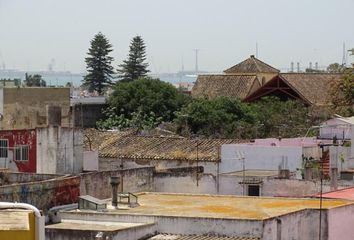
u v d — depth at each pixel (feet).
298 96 471.21
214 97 466.29
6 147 242.78
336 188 212.23
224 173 237.66
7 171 221.87
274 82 476.13
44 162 238.48
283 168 240.32
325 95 504.43
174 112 441.27
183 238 150.30
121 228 147.33
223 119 404.57
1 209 75.92
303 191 211.82
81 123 431.84
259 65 559.79
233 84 519.19
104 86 647.97
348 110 418.72
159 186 217.77
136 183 209.67
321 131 288.10
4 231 69.05
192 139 285.64
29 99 392.88
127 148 281.13
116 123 438.40
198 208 167.73
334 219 168.86
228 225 151.53
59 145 236.84
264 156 249.14
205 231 152.97
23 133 241.14
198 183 217.97
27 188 160.76
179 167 254.06
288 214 158.92
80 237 145.89
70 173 234.38
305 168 232.53
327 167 241.55
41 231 69.05
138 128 385.91
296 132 382.01
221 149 260.01
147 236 151.53
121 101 453.17
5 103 386.73
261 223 150.00
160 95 454.40
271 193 214.07
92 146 285.23
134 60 643.04
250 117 410.31
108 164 274.77
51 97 400.26
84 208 166.71
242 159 252.21
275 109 432.66
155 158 271.08
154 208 167.73
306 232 165.58
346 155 248.11
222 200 180.34
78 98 454.40
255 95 480.23
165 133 371.97
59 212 160.04
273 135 388.98
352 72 431.84
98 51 645.92
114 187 169.99
